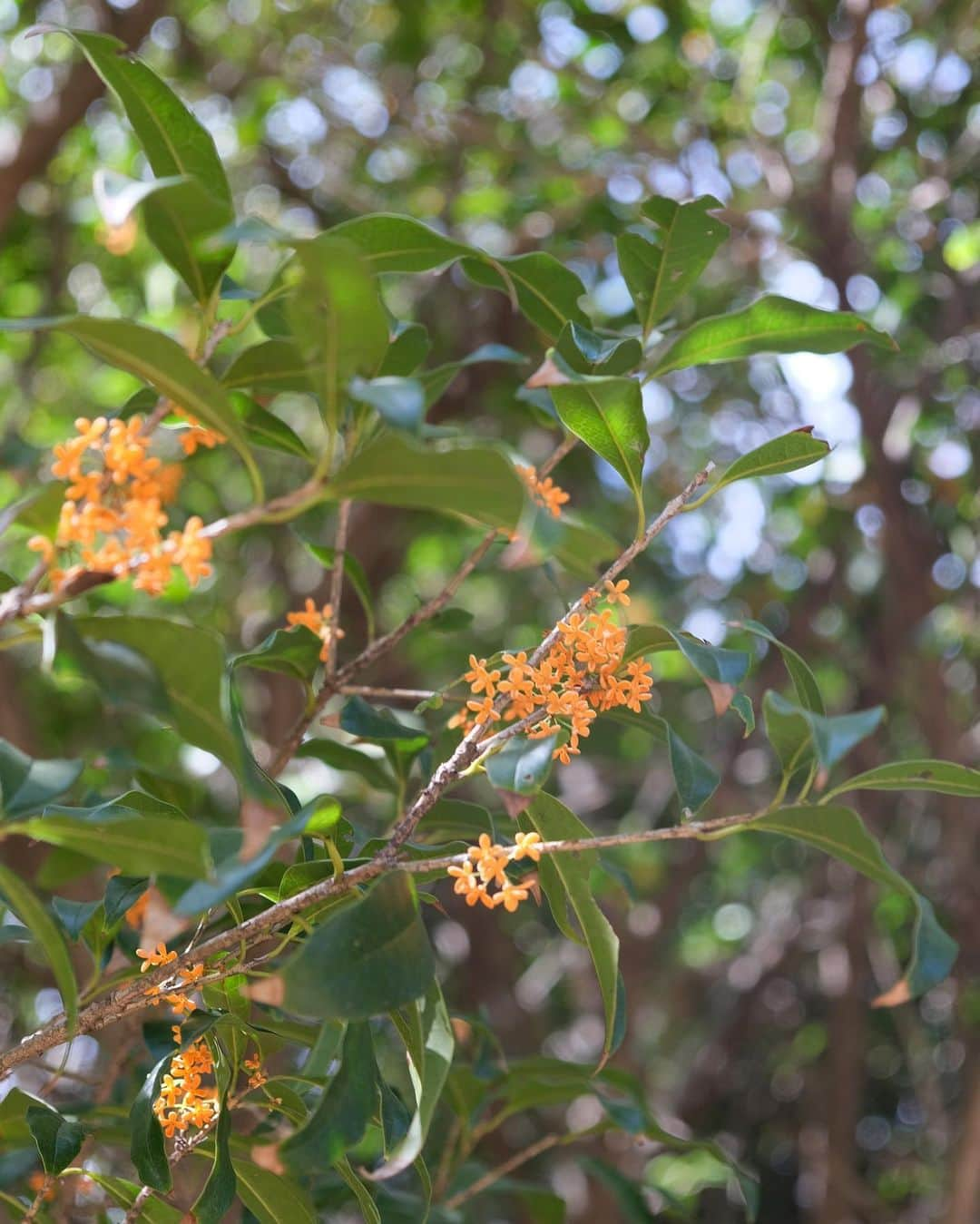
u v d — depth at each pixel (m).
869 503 4.93
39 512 1.20
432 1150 2.80
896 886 1.33
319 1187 2.32
